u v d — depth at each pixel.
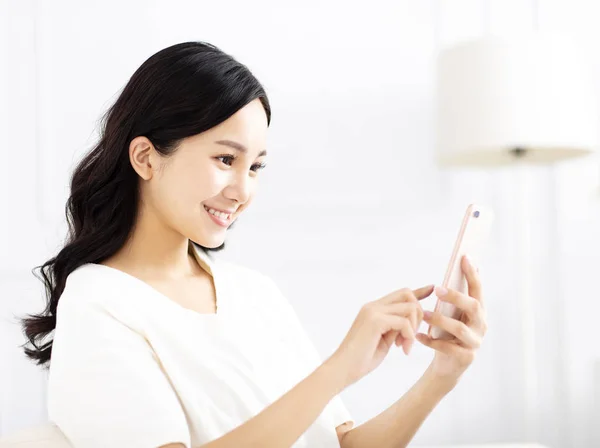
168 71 1.09
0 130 2.28
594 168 2.58
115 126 1.13
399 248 2.47
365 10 2.47
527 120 2.01
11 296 2.27
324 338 2.44
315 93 2.45
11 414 2.27
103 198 1.14
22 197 2.29
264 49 2.43
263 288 1.32
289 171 2.43
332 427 1.22
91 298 1.04
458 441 2.51
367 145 2.46
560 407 2.54
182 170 1.07
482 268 2.52
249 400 1.09
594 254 2.57
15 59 2.29
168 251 1.17
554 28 2.55
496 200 2.53
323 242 2.45
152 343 1.05
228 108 1.06
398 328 0.96
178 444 0.95
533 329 2.54
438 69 2.17
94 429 0.94
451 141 2.10
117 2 2.35
